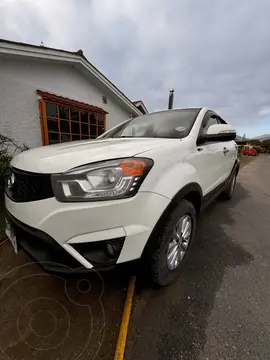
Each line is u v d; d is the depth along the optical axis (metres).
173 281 1.63
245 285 1.60
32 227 1.15
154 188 1.23
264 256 2.04
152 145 1.44
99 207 1.05
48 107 4.73
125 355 1.07
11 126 4.17
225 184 3.25
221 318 1.29
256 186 5.70
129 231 1.11
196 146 1.88
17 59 4.14
